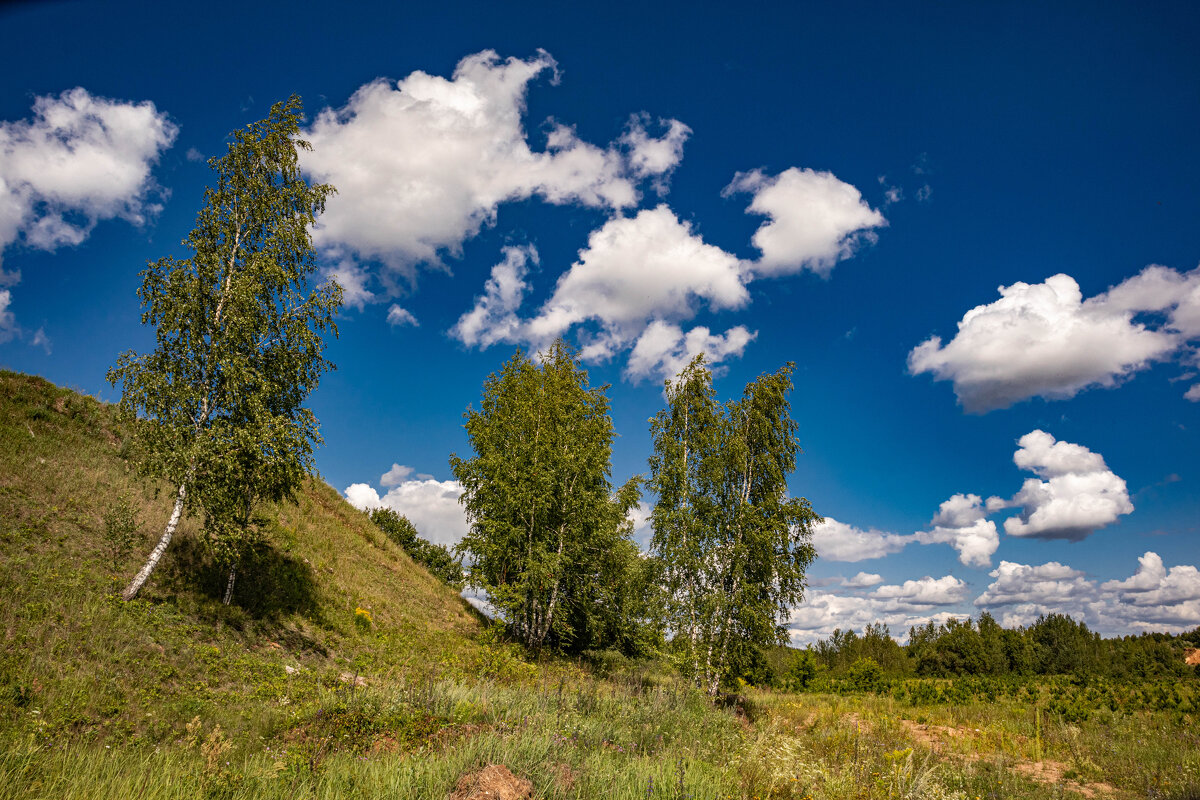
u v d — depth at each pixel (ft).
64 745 25.39
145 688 34.32
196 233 52.44
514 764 21.85
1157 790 37.63
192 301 49.65
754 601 63.87
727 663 62.90
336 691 37.68
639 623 71.72
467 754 22.62
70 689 31.19
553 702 37.32
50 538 46.44
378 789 19.98
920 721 65.92
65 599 39.19
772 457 70.18
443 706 33.22
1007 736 55.16
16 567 40.50
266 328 54.03
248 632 49.21
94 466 60.59
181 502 48.14
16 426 60.18
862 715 66.49
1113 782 40.63
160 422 48.34
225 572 55.67
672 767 23.80
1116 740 52.06
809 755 38.09
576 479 86.02
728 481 69.05
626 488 94.27
